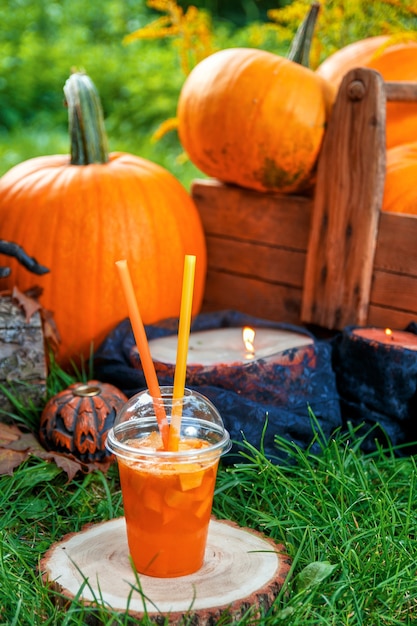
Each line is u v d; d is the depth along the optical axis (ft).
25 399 4.42
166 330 4.81
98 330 4.88
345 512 3.72
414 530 3.76
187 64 5.98
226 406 4.20
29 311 4.41
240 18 14.43
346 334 4.48
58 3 14.71
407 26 5.77
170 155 10.63
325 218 4.86
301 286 5.08
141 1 14.35
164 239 4.95
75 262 4.81
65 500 4.00
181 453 3.23
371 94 4.64
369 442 4.38
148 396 3.34
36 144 11.02
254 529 3.75
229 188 5.29
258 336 4.64
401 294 4.68
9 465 4.03
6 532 3.71
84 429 4.15
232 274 5.36
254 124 4.92
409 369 4.27
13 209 4.90
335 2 5.80
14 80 12.76
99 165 5.01
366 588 3.47
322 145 4.94
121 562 3.44
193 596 3.26
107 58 12.87
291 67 4.97
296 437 4.31
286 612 3.25
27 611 3.32
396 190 4.81
